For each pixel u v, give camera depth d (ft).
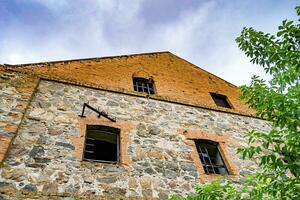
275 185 11.41
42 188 15.76
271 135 11.93
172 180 19.79
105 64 31.99
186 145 23.90
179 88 33.94
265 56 13.69
